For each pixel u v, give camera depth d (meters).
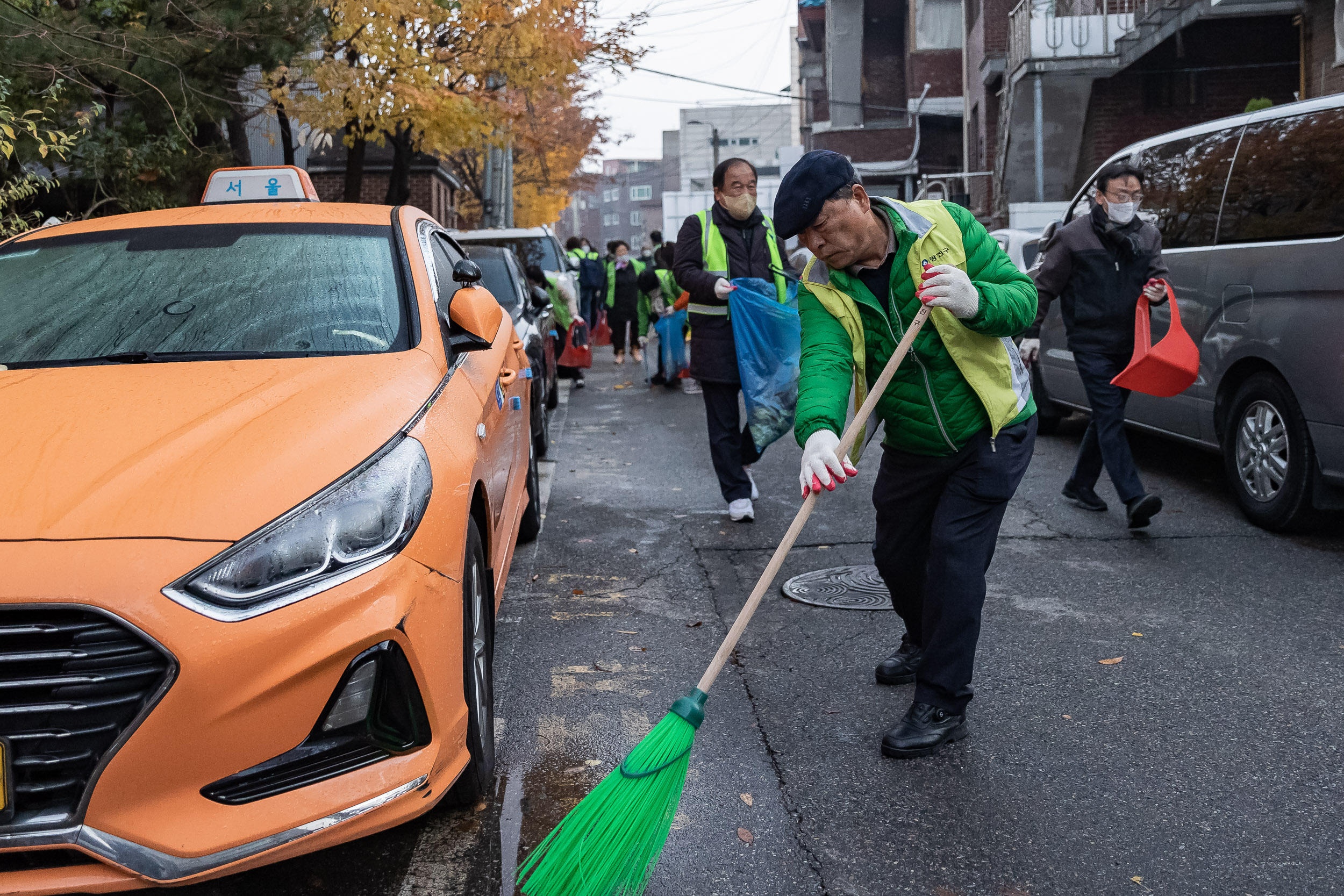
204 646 2.16
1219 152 6.43
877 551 3.69
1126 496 5.85
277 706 2.24
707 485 7.54
